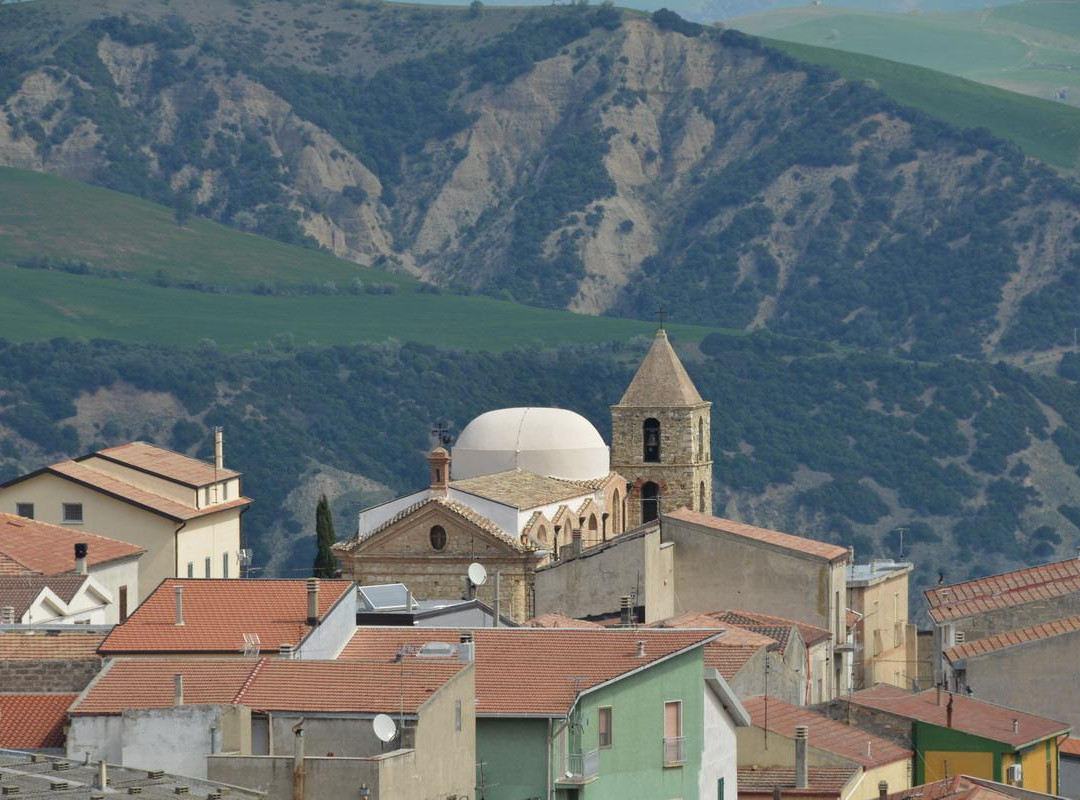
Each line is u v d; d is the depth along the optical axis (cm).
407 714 16438
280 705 16838
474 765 17275
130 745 16575
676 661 18938
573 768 17738
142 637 19575
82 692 17762
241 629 19588
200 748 16488
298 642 19312
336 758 15925
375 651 19938
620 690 18388
